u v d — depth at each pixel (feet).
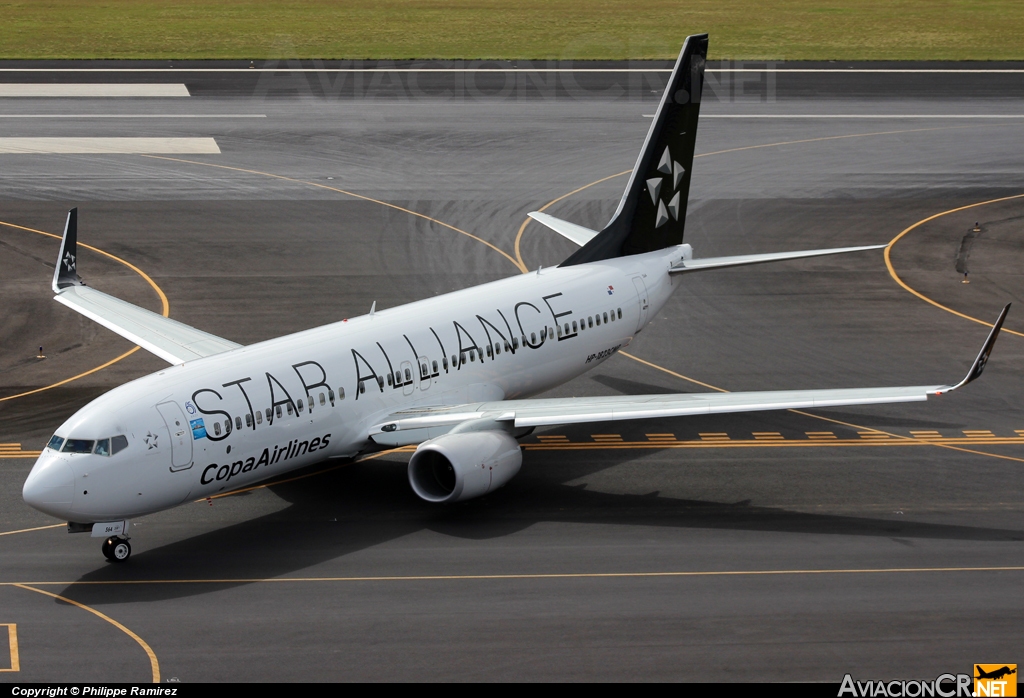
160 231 319.88
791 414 219.20
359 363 172.04
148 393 152.66
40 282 280.10
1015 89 497.05
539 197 356.18
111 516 148.77
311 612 143.23
